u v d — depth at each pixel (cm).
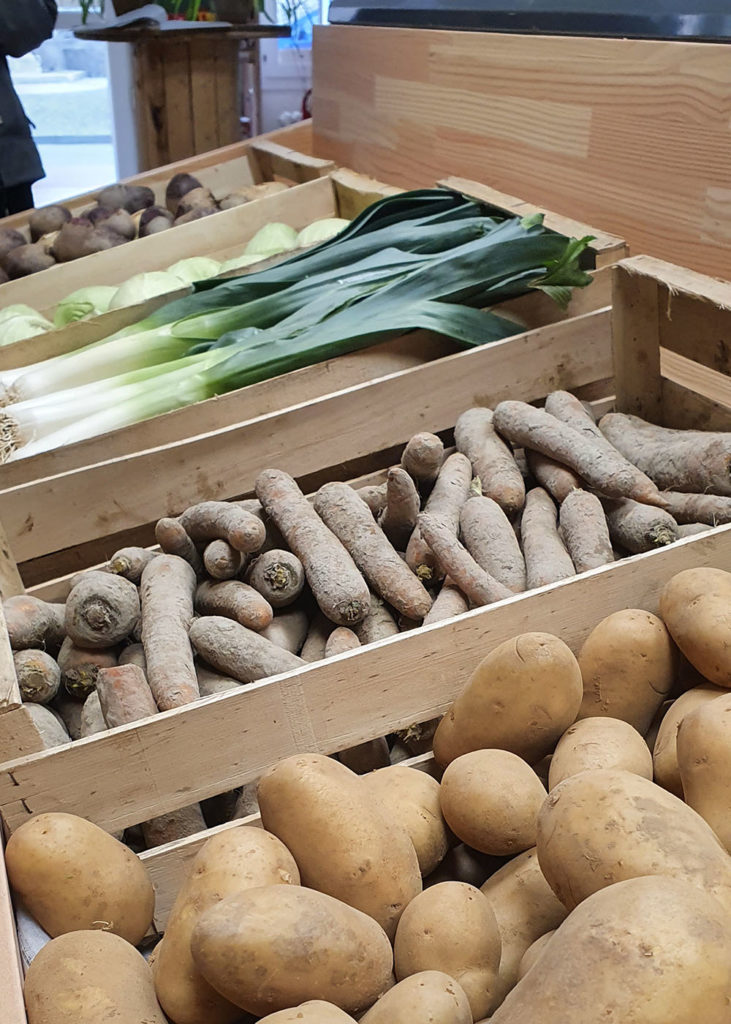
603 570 110
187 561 133
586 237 159
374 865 79
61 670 122
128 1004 73
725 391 174
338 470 155
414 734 111
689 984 58
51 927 85
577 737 93
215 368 158
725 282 140
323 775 82
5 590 134
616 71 172
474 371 152
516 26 199
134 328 182
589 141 183
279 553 124
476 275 163
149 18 280
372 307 162
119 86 412
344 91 274
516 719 94
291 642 124
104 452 148
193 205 260
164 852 96
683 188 163
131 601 122
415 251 182
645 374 159
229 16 295
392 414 150
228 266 219
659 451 138
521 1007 62
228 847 79
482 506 131
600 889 70
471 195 197
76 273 231
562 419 146
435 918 77
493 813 86
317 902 72
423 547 127
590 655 102
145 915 89
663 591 105
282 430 145
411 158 248
